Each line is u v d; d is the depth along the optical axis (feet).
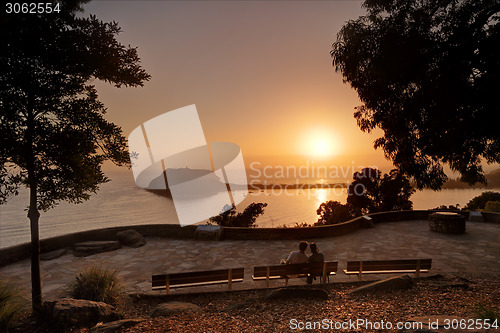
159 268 31.58
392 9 25.26
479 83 22.13
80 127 20.30
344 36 25.76
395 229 50.60
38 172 19.02
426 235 46.34
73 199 21.35
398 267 27.25
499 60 21.30
